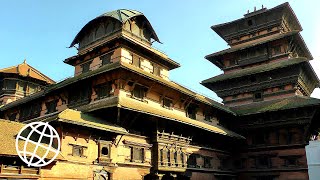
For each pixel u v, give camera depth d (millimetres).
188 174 35375
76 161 25734
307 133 41219
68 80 35312
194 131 37469
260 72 47594
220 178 41781
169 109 35969
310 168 41188
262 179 43344
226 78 50562
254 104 48219
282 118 43312
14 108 44406
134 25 36656
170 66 39938
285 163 42094
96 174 27188
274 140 43719
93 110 29172
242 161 45500
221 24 57062
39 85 55469
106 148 28562
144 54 36250
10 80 52844
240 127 46406
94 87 32719
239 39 56156
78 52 39656
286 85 46656
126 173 29297
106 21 36812
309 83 53281
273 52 50281
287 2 50219
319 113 43062
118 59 33250
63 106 35906
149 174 31219
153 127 32281
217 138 42531
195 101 39625
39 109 39656
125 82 30844
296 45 51250
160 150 31656
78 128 26531
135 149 30641
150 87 33281
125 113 29422
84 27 38531
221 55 54625
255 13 53969
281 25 52344
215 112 43781
